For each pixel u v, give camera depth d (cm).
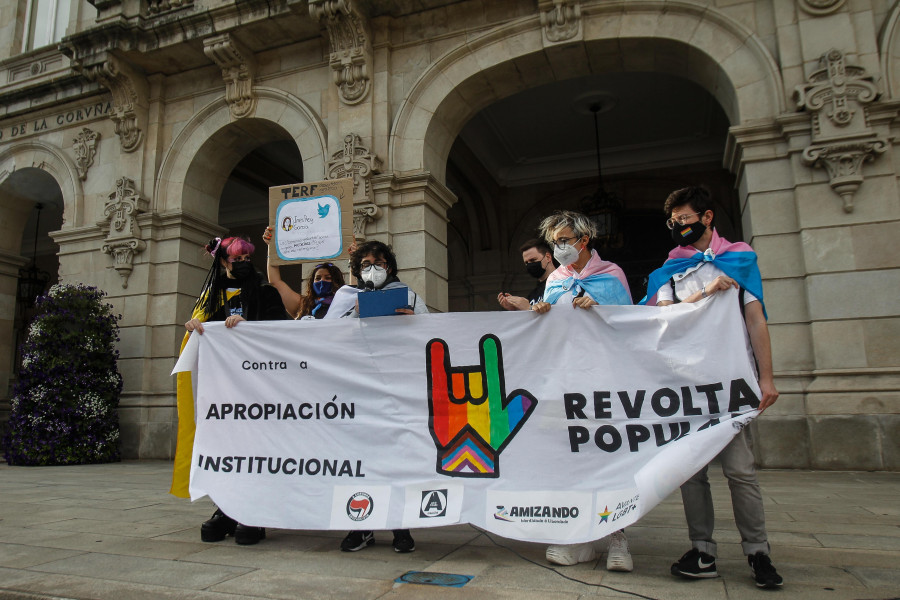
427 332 366
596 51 845
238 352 395
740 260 309
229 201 1612
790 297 714
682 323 318
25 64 1222
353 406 370
